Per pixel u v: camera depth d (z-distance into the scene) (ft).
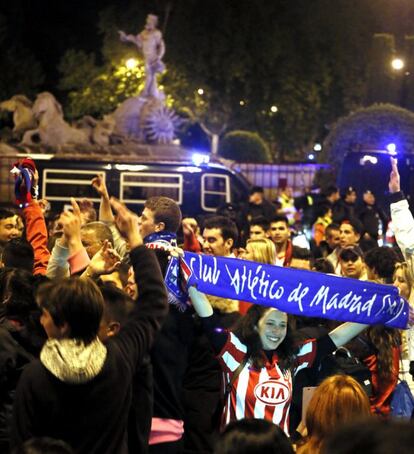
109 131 98.43
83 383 14.51
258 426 13.56
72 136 96.73
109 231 23.66
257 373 19.36
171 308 20.11
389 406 22.04
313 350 19.88
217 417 20.66
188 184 67.72
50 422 14.56
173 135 107.45
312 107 143.74
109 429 14.92
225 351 19.43
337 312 19.95
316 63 142.31
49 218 45.62
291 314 20.63
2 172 73.67
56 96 146.92
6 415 17.71
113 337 15.66
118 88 138.21
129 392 15.29
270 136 144.97
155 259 16.43
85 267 17.99
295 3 141.90
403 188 63.10
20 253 23.67
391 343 22.00
